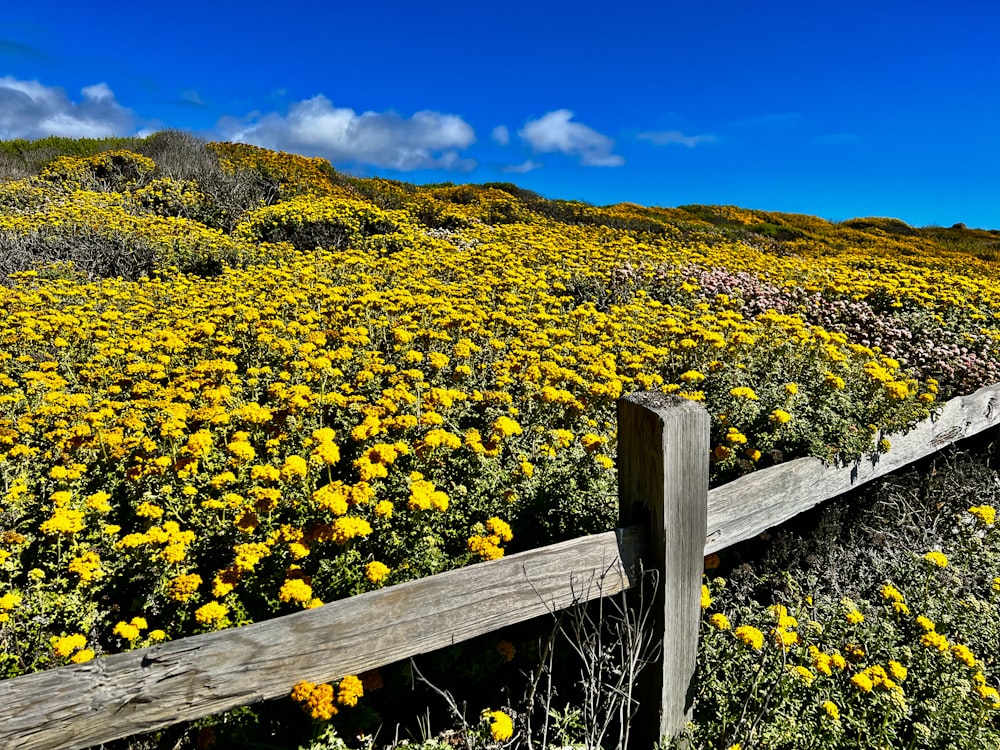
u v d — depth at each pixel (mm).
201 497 3689
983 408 4566
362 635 1942
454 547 3174
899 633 3094
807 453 3518
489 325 6891
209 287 8820
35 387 5203
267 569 3033
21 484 3723
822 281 10141
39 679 1547
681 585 2332
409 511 3125
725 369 5242
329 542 2992
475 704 2762
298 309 7477
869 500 4230
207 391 4461
